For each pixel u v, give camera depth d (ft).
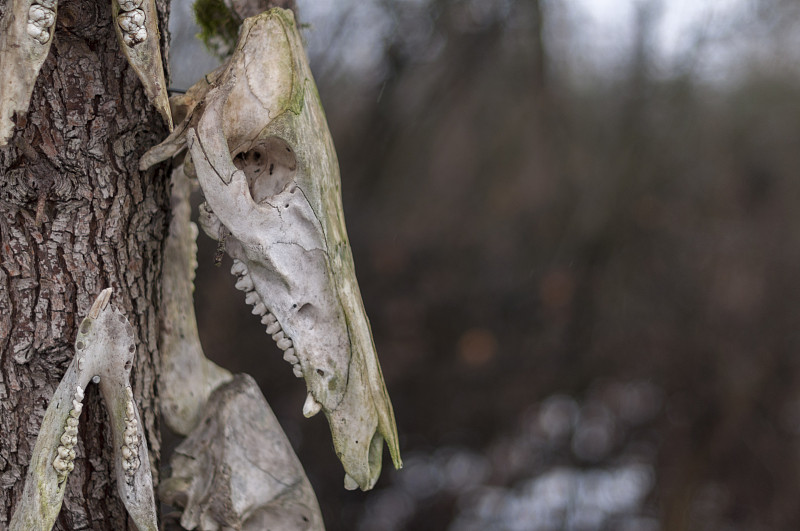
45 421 3.91
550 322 20.54
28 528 3.84
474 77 18.13
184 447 5.11
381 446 4.65
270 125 4.16
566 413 20.85
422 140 19.86
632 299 19.61
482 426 20.81
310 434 18.40
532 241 20.66
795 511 18.12
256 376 17.83
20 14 3.51
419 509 19.57
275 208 4.17
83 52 4.20
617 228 19.07
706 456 18.93
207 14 5.58
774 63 18.22
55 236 4.32
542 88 18.69
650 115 18.26
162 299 5.18
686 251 18.97
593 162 19.61
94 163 4.33
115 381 4.02
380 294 21.08
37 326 4.32
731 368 18.74
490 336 20.94
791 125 18.56
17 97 3.58
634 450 20.30
